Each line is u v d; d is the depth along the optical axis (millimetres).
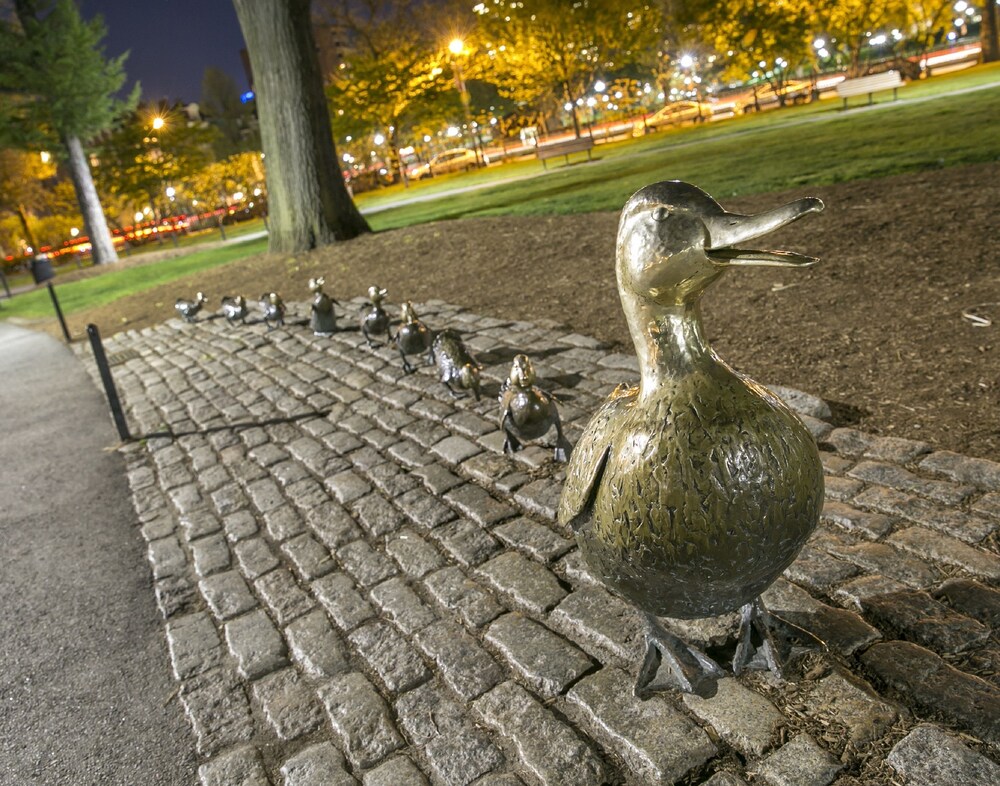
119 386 9836
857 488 3828
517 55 35812
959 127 14195
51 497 6312
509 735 2770
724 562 2229
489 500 4637
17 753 3264
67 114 33688
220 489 5730
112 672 3723
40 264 14688
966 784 2186
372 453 5750
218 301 14758
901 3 31703
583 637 3215
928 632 2805
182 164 42438
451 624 3508
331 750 2895
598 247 10969
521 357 4832
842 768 2326
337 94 38188
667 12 36594
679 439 2191
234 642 3727
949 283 6305
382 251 14789
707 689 2744
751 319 6699
